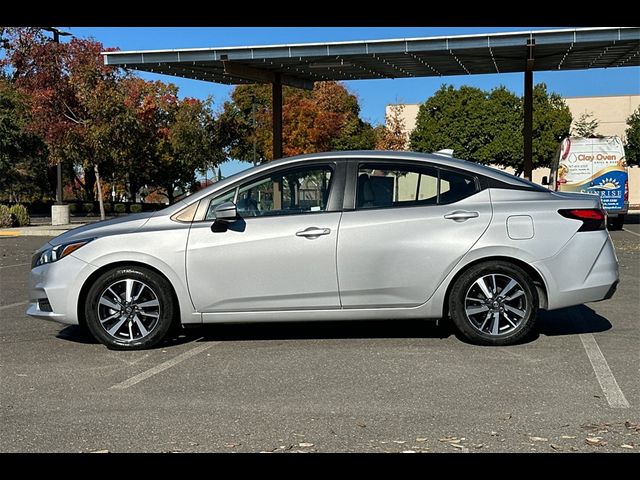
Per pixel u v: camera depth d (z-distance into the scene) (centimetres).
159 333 677
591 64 2270
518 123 4900
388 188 682
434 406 505
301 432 460
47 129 2761
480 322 674
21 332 780
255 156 3931
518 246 659
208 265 668
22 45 4372
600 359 622
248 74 2206
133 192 4797
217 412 502
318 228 664
